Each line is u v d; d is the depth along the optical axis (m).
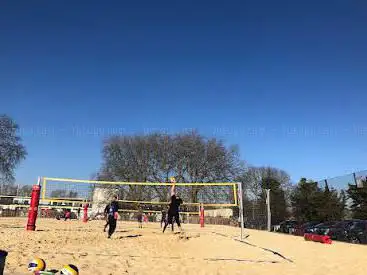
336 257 9.10
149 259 7.84
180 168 52.03
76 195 26.38
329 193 27.38
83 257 7.46
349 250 10.73
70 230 14.62
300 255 9.44
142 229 19.19
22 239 9.92
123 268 6.58
